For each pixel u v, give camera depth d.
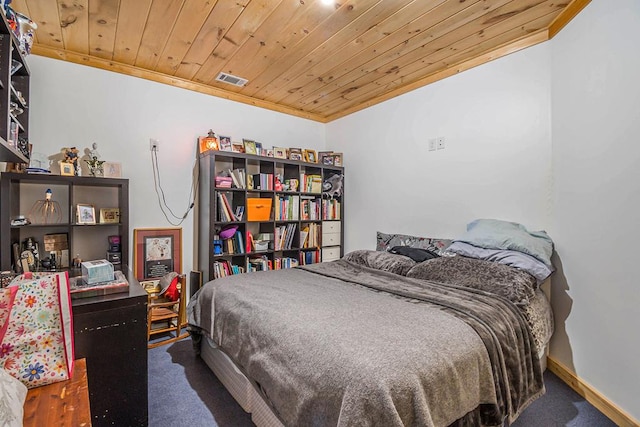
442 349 1.15
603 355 1.70
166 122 2.93
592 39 1.75
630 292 1.53
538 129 2.17
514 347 1.39
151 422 1.63
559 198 2.03
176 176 2.99
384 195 3.35
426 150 2.92
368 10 1.91
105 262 1.76
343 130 3.88
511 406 1.30
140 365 1.51
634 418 1.51
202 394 1.88
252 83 3.09
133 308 1.49
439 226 2.81
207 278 2.86
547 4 1.88
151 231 2.85
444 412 1.05
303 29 2.13
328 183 3.79
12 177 2.02
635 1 1.48
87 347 1.39
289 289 1.93
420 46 2.36
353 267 2.64
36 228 2.33
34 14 1.94
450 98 2.71
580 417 1.65
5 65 1.36
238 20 2.02
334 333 1.24
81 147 2.53
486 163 2.47
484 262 1.99
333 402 1.00
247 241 3.10
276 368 1.28
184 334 2.73
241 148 3.26
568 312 1.96
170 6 1.88
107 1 1.82
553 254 2.08
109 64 2.62
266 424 1.44
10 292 1.18
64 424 0.96
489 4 1.86
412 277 2.19
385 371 1.00
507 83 2.34
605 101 1.67
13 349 1.14
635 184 1.49
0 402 0.86
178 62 2.64
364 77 2.93
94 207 2.51
